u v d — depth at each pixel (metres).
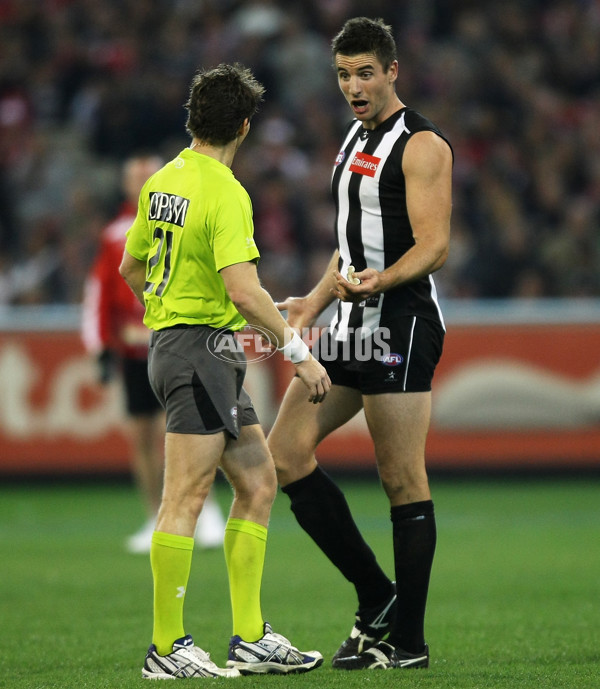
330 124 48.72
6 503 33.53
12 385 36.16
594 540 26.73
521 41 52.59
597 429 36.72
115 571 22.67
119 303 24.62
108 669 13.55
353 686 11.84
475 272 42.06
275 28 51.16
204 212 12.48
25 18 52.41
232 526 13.02
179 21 51.72
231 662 12.73
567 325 36.69
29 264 43.41
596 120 50.22
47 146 48.06
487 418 36.72
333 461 36.44
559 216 45.56
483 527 28.84
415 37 52.06
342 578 22.05
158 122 47.44
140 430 24.95
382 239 13.73
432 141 13.30
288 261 42.97
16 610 18.41
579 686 12.01
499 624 16.94
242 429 13.07
